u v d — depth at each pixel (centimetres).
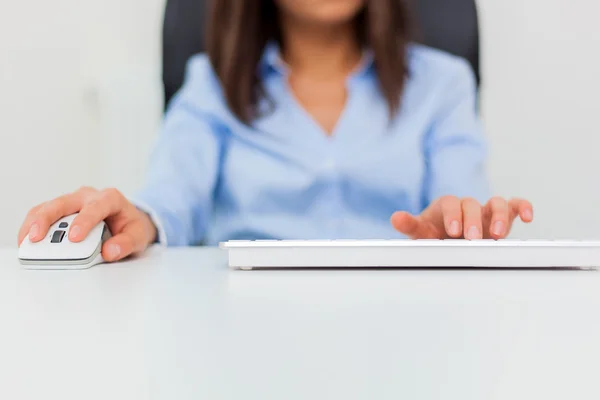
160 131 135
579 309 28
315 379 18
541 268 46
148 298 32
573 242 44
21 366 19
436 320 26
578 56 154
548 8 153
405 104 135
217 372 18
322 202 131
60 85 158
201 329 24
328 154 132
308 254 45
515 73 155
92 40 156
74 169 161
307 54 139
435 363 19
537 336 22
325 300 31
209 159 133
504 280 40
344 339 22
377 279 40
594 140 157
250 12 133
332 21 132
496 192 157
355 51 141
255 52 135
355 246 45
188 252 64
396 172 132
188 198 127
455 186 131
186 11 135
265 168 133
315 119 138
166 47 136
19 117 159
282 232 130
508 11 153
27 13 156
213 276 43
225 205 137
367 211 132
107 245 53
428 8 136
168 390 17
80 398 16
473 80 138
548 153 157
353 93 136
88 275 44
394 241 45
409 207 132
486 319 26
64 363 19
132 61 155
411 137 133
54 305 30
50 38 157
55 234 51
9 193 162
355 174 131
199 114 135
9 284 39
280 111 135
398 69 134
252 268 46
